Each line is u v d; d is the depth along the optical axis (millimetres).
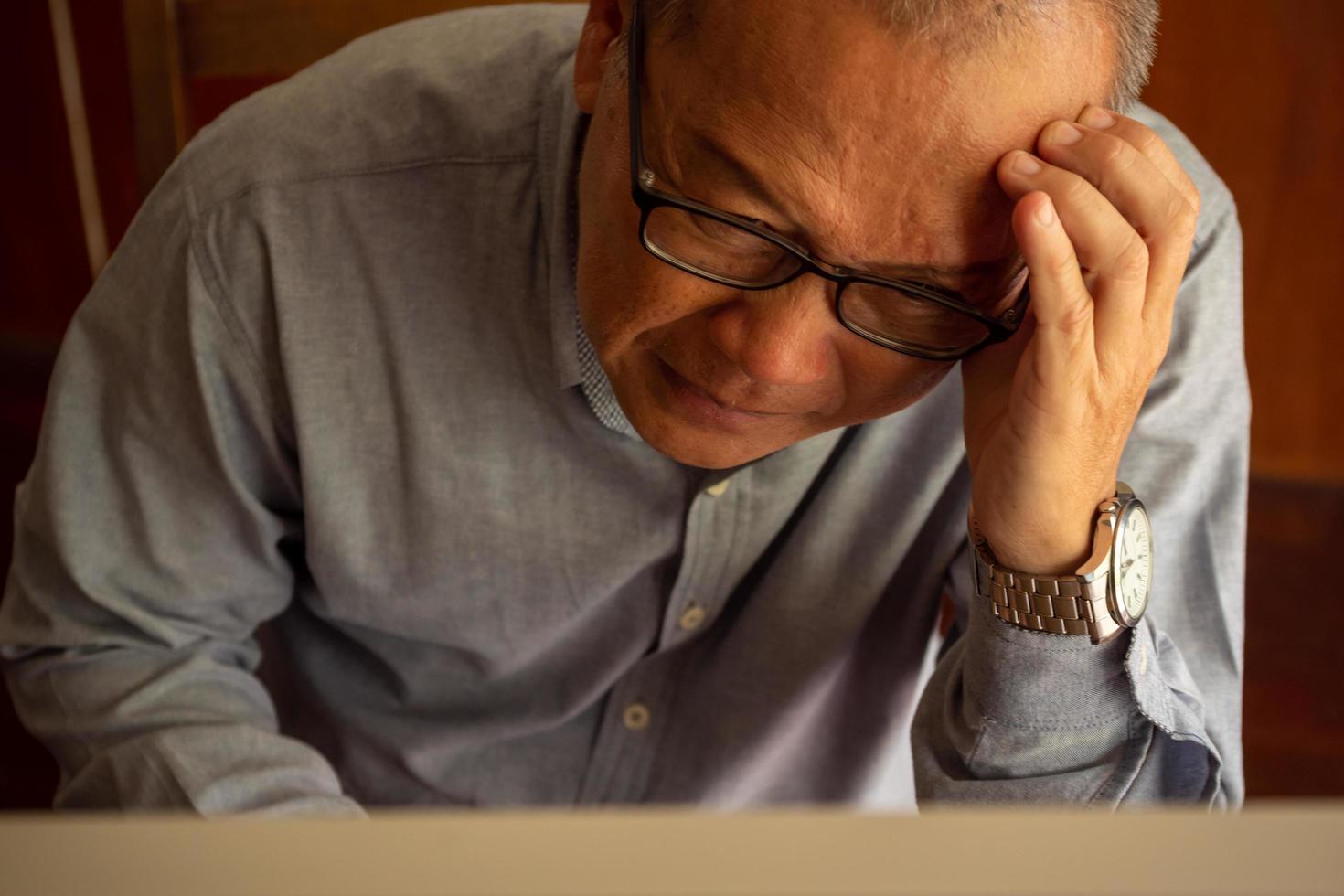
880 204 584
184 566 974
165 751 904
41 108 2389
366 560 969
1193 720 826
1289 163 2014
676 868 249
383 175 873
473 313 878
